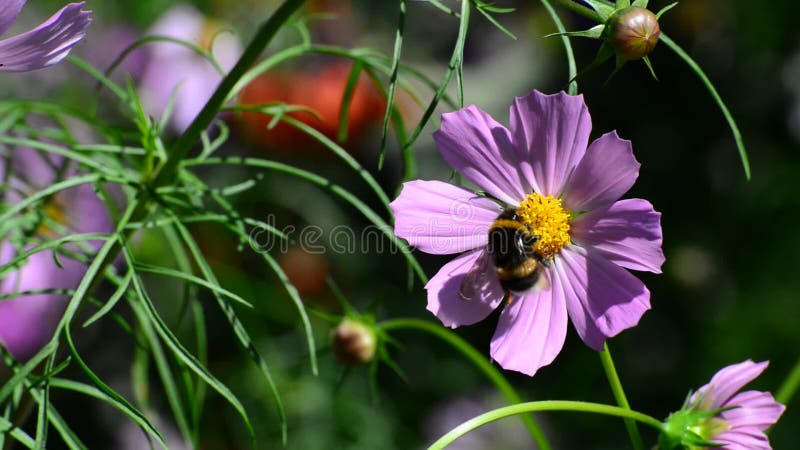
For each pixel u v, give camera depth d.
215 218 0.48
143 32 0.85
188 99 0.78
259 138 0.78
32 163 0.61
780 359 0.93
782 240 0.98
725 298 0.98
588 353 0.91
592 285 0.47
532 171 0.48
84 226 0.63
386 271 0.88
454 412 0.85
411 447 0.83
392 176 0.92
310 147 0.78
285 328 0.81
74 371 0.79
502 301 0.48
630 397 0.92
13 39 0.43
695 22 0.99
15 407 0.47
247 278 0.75
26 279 0.64
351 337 0.54
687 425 0.48
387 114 0.43
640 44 0.44
